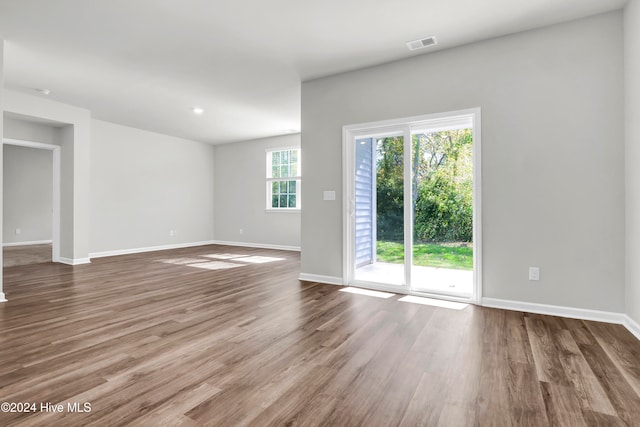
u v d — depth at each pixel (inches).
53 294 144.1
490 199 126.0
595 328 103.3
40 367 77.6
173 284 163.5
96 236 253.6
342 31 122.3
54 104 204.4
